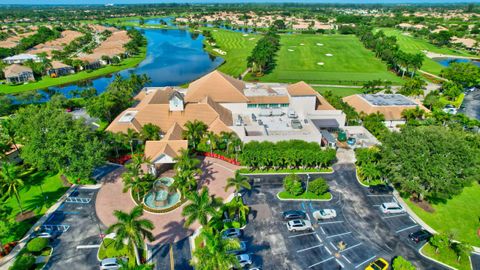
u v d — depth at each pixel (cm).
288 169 6769
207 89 8844
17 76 13938
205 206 4294
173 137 6962
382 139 6134
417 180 5381
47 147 5853
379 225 5197
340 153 7506
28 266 4197
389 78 14612
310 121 7738
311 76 14800
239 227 5041
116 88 10512
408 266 4084
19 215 5331
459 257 4494
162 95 9050
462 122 8950
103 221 5225
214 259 3456
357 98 10225
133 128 7612
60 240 4831
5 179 5147
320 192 5822
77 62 15988
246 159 6438
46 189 6091
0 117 10019
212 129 7494
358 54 19550
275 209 5541
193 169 5884
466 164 5175
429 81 14175
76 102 11038
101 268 4288
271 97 8700
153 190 5900
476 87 13325
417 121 8712
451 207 5669
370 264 4300
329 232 5025
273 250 4650
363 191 6094
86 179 5941
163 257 4484
